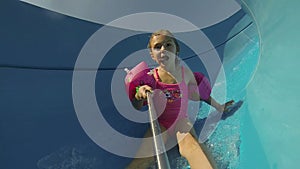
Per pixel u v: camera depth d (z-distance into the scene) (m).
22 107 3.05
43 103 3.16
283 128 2.64
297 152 2.49
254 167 2.62
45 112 3.12
